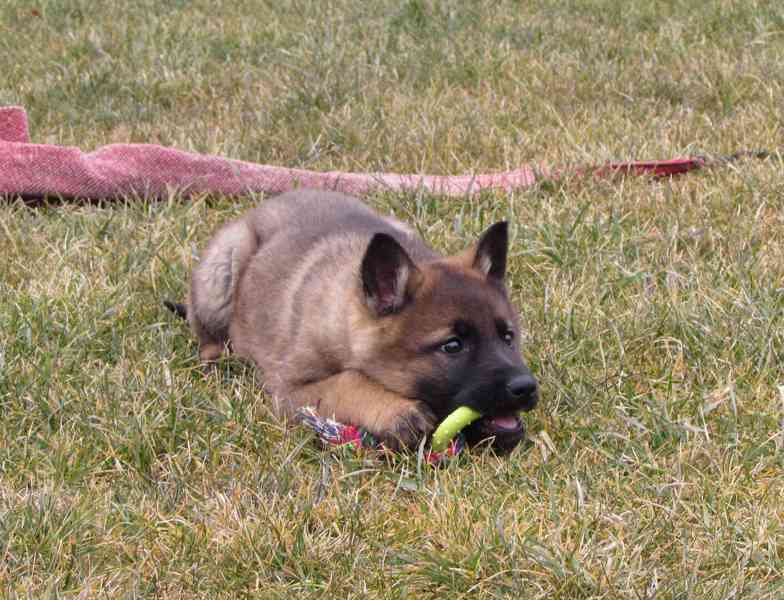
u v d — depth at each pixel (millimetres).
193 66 11344
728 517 4867
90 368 6152
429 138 9398
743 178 8234
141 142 9727
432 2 13023
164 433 5551
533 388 5156
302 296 5848
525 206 8047
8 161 8188
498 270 5621
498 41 11969
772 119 9477
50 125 10078
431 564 4559
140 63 11445
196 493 5109
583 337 6344
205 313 6445
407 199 8094
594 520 4832
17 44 12281
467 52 11516
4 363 5934
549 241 7348
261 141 9469
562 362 6094
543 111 10023
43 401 5707
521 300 6820
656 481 5172
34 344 6219
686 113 9945
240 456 5387
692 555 4637
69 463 5266
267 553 4645
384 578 4539
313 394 5617
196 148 9297
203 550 4664
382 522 4848
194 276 6527
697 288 6797
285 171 8586
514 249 7363
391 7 13375
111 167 8383
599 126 9461
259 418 5695
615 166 8609
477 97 10516
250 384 6000
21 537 4719
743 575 4441
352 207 6906
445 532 4738
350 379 5500
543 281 6996
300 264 6121
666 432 5527
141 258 7406
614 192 8203
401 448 5359
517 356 5352
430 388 5324
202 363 6273
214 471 5234
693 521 4887
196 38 12250
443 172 8984
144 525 4840
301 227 6504
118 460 5320
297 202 6879
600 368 6141
